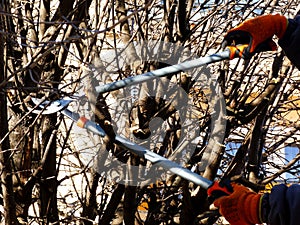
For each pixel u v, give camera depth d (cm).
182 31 646
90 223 652
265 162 822
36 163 663
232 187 395
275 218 359
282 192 359
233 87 652
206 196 603
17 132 632
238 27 406
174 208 671
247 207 378
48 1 661
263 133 690
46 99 525
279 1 758
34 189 759
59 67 615
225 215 385
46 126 637
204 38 743
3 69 524
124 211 597
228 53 411
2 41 519
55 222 623
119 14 638
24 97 625
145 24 678
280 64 634
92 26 641
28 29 711
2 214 666
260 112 643
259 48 406
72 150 773
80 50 605
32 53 648
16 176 634
